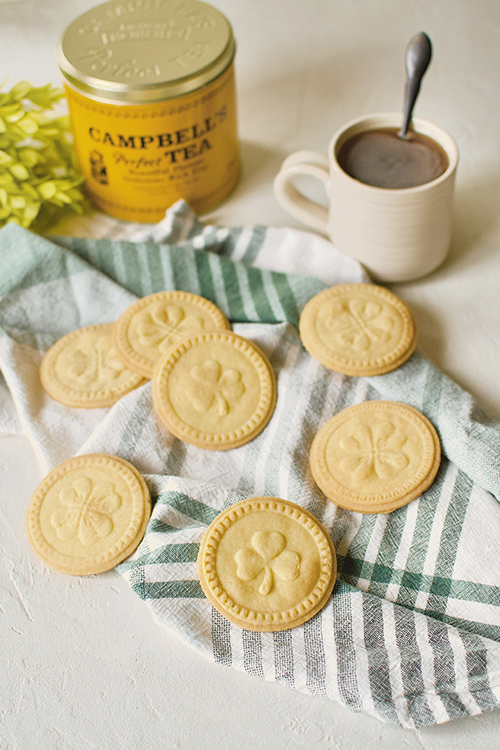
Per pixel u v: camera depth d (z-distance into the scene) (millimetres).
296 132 802
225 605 544
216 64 669
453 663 532
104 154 698
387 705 527
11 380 640
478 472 586
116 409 619
